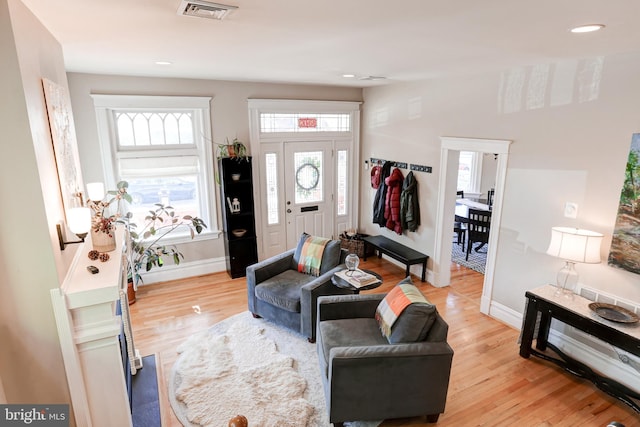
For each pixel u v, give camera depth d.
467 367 3.10
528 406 2.67
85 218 1.82
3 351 1.66
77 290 1.71
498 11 1.62
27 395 1.74
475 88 3.81
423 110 4.55
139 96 4.21
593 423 2.52
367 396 2.36
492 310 3.91
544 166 3.26
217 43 2.37
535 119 3.28
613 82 2.71
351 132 5.73
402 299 2.59
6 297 1.61
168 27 1.95
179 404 2.68
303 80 4.59
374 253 5.84
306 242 3.98
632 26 1.86
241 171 4.92
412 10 1.61
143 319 3.87
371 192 5.75
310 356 3.24
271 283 3.70
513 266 3.65
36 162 1.54
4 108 1.46
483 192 6.96
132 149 4.40
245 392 2.76
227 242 4.84
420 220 4.83
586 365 3.09
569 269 3.01
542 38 2.15
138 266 4.41
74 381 1.79
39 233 1.60
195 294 4.46
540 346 3.29
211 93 4.61
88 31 2.03
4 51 1.42
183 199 4.82
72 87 3.92
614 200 2.79
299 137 5.36
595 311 2.75
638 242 2.66
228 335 3.54
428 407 2.44
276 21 1.81
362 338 2.65
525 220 3.48
